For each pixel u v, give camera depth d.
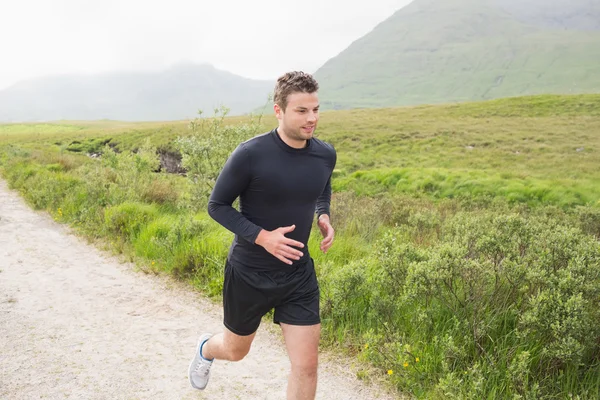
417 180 21.11
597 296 3.47
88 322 4.72
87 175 12.02
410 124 51.88
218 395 3.37
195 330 4.56
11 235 8.44
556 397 3.05
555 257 3.80
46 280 6.05
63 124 126.12
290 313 2.50
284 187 2.34
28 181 13.93
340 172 26.22
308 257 2.61
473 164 30.20
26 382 3.50
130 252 7.15
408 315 4.12
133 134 51.75
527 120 51.56
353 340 4.09
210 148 8.88
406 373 3.41
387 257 4.46
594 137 39.03
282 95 2.26
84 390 3.41
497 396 3.06
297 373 2.44
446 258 3.77
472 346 3.56
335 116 68.31
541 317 3.23
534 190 18.33
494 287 3.91
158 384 3.51
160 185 11.60
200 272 5.93
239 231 2.30
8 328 4.52
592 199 17.20
